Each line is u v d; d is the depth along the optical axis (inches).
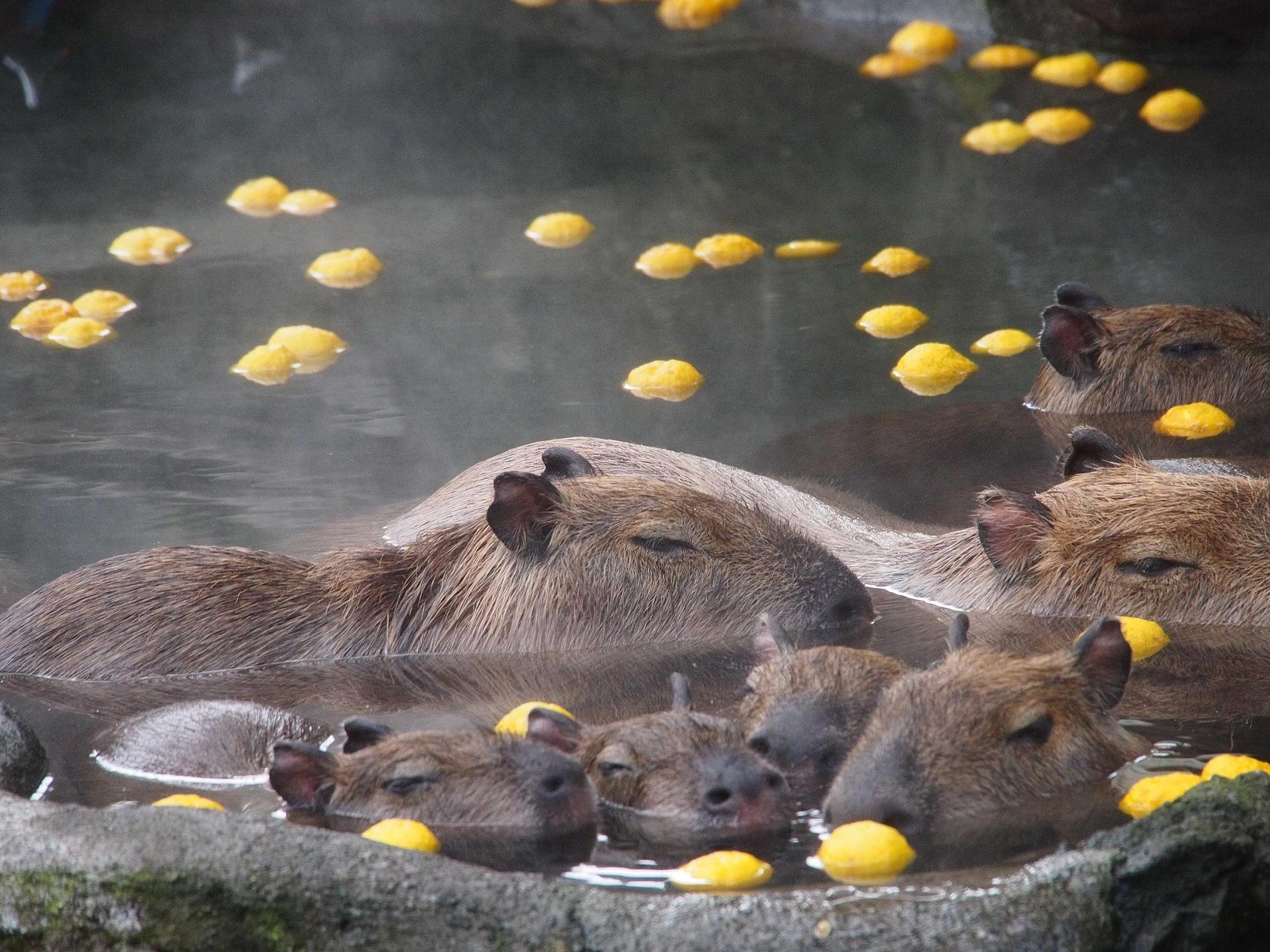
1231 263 649.0
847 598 411.8
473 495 467.2
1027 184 773.3
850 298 658.8
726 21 1111.0
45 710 374.9
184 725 344.2
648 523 409.7
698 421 546.6
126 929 260.4
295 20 1155.3
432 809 297.9
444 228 764.6
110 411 566.3
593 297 673.0
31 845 269.9
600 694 373.4
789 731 308.8
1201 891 251.1
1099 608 400.8
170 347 628.4
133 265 732.0
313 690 383.9
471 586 416.8
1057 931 241.3
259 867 256.7
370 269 713.0
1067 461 435.5
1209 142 804.6
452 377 590.2
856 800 281.9
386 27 1145.4
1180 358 553.6
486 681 386.3
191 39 1132.5
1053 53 976.9
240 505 483.5
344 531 462.6
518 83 1002.1
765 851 280.8
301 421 552.7
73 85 1050.1
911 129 868.6
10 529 468.8
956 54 993.5
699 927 240.8
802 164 826.2
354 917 251.0
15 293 693.9
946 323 626.8
